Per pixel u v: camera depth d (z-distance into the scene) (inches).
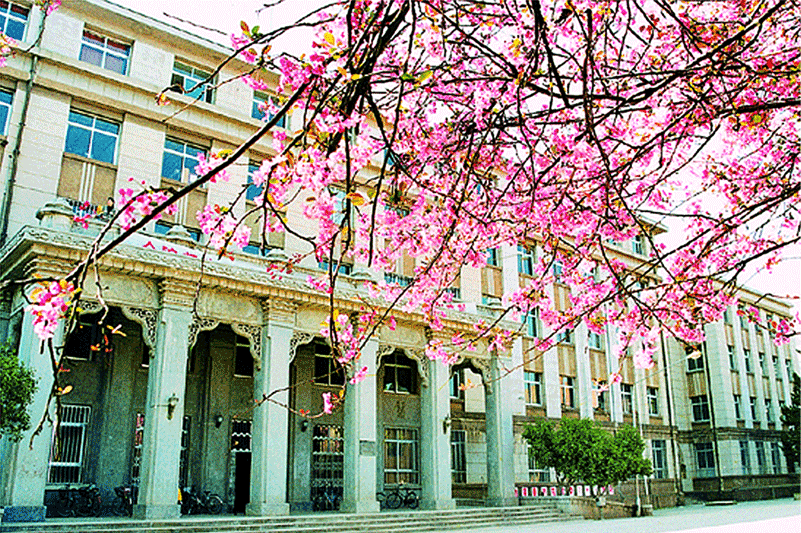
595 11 237.1
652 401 1528.1
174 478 645.3
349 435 802.2
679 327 313.7
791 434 1656.0
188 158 896.3
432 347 366.9
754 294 1699.1
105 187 810.8
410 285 306.7
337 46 173.2
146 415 663.1
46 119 781.3
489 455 950.4
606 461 949.2
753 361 1738.4
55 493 692.1
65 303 143.9
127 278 672.4
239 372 887.1
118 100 840.3
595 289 320.5
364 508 775.1
